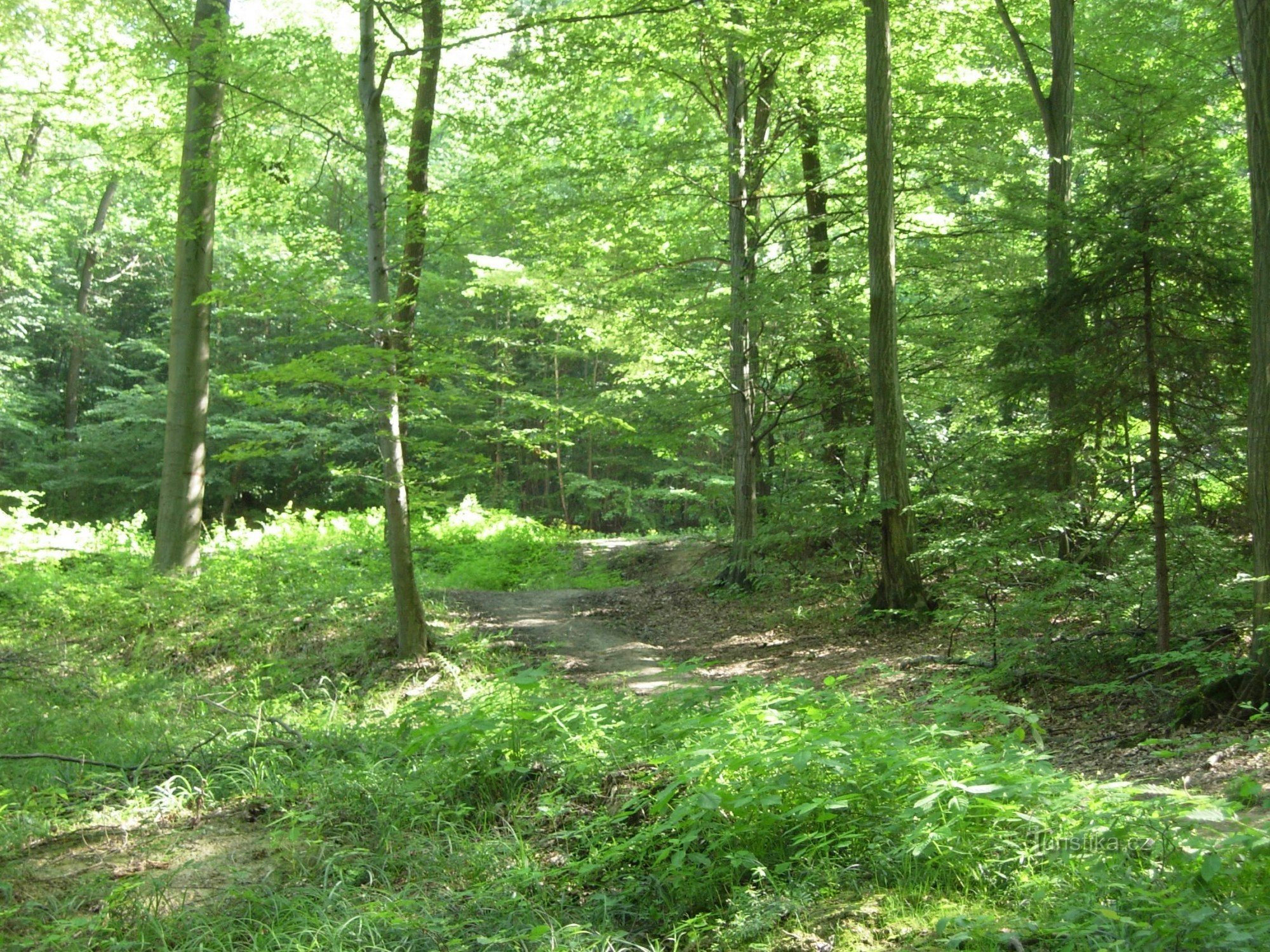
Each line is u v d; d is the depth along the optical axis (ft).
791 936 12.25
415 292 34.86
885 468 41.55
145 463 103.91
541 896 15.07
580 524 121.08
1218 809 12.28
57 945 14.32
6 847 18.37
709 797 14.46
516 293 59.72
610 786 18.81
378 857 17.30
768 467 56.34
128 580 47.50
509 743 21.01
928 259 51.03
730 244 53.67
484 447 105.40
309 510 73.10
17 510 59.82
